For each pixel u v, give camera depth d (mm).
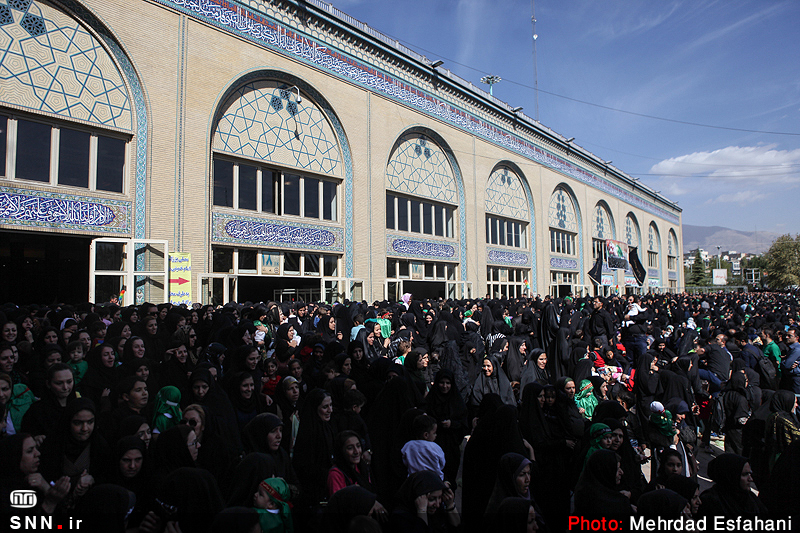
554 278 29141
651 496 3109
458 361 6367
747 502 3229
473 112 22953
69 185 10562
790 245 59344
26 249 13031
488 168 23688
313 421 3783
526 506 2906
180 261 11617
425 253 20047
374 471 4000
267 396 4672
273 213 14633
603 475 3223
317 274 15805
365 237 17109
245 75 13703
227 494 3045
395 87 18812
